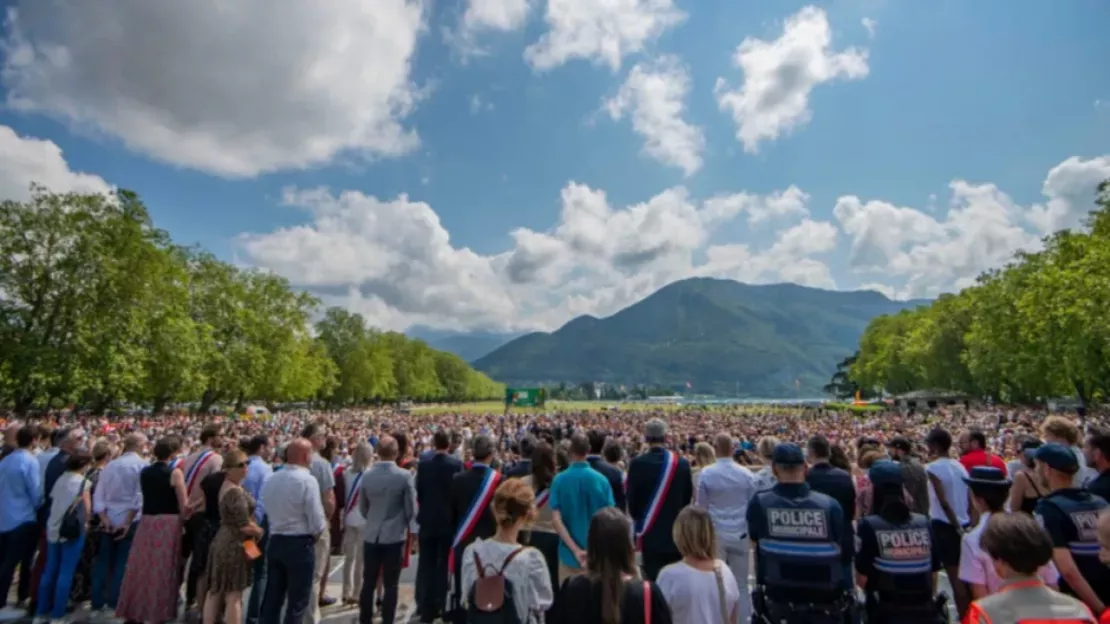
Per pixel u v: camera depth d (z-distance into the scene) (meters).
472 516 6.36
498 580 3.79
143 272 40.88
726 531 6.45
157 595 6.93
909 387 92.62
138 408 58.72
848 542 4.74
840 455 7.39
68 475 7.45
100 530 7.61
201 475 7.76
